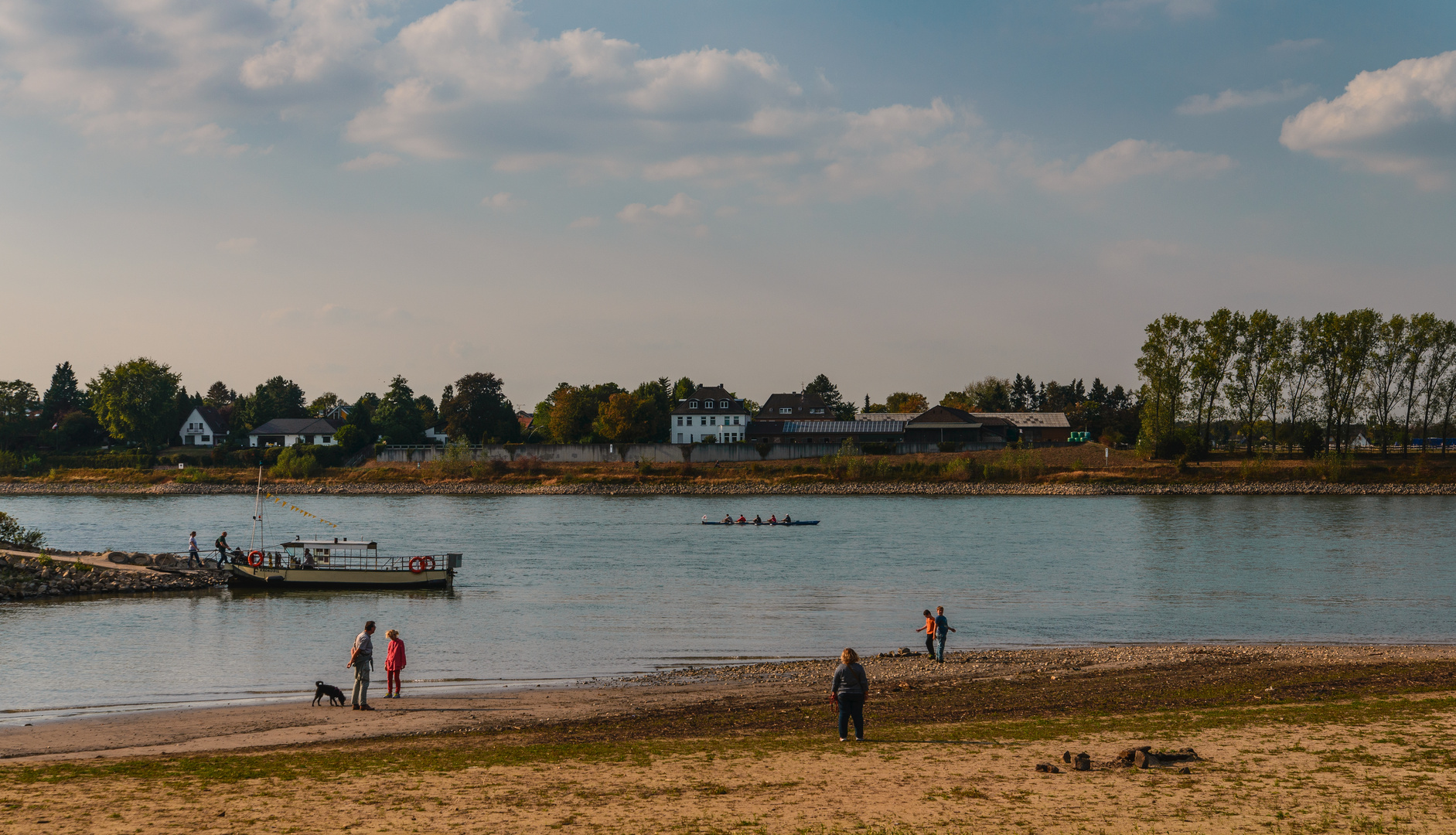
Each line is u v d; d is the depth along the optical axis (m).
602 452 169.75
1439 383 149.75
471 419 195.75
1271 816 15.38
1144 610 49.41
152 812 16.27
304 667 36.56
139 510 121.50
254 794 17.59
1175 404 156.88
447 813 16.16
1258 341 154.38
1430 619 46.53
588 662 37.38
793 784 17.95
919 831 14.83
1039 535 87.50
